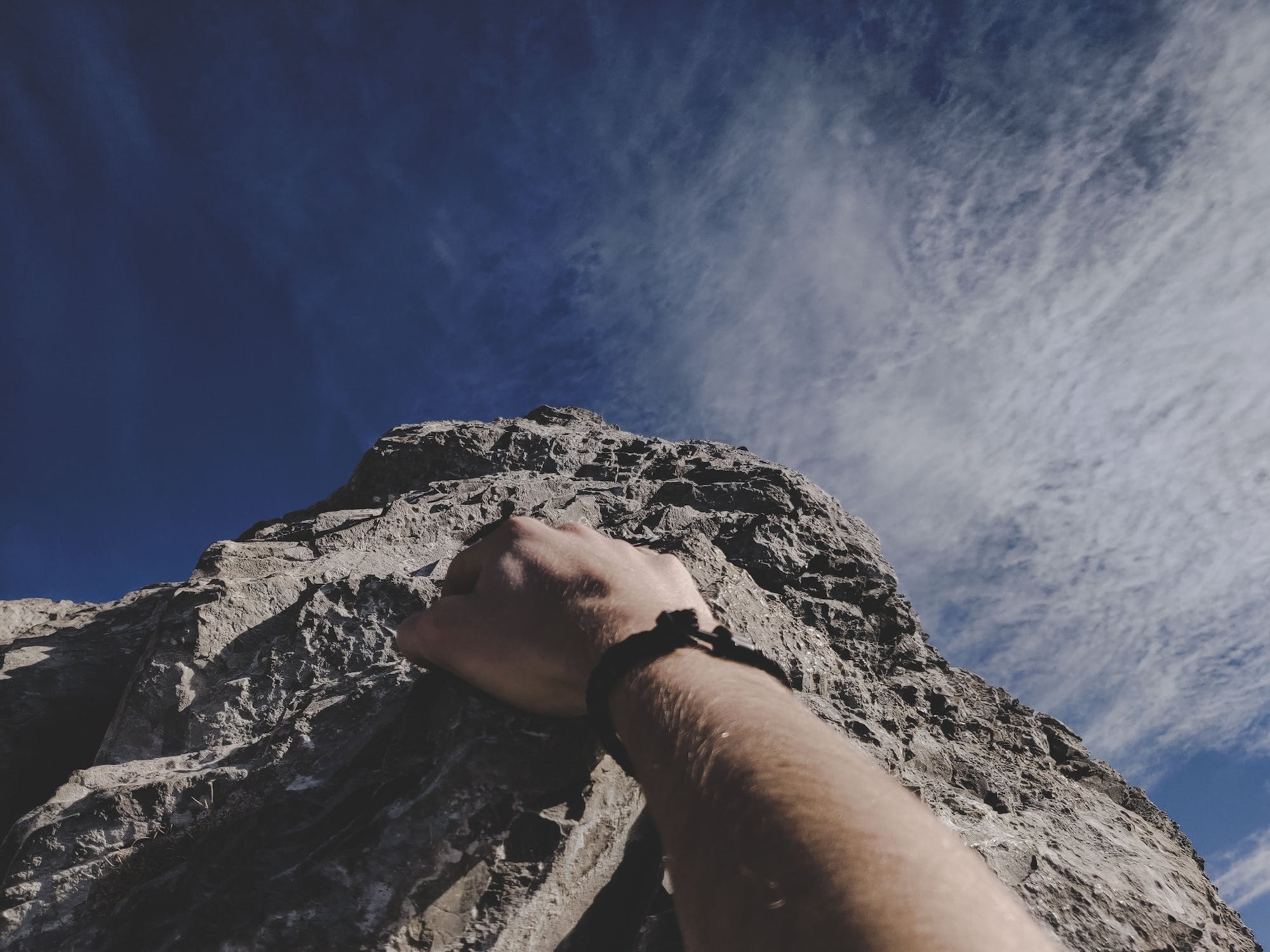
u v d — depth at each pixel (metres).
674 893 0.73
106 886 1.92
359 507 4.79
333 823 1.79
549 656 1.36
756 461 4.63
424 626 1.58
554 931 1.64
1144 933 2.24
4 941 1.86
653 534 3.22
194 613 2.73
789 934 0.60
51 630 3.67
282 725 2.26
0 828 2.85
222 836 1.83
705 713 0.86
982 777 2.71
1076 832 2.75
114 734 2.48
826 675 2.67
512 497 3.93
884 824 0.65
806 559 3.62
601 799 1.73
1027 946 0.56
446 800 1.69
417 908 1.61
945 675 3.83
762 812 0.69
